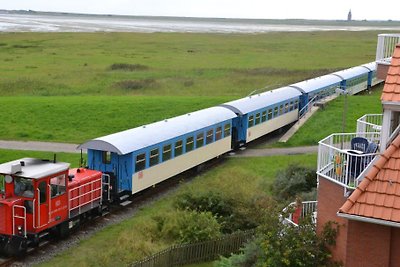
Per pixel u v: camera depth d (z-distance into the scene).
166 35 147.38
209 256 21.47
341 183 14.53
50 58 88.88
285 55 102.00
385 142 14.12
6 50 97.69
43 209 21.11
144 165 28.48
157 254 19.84
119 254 20.94
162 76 73.50
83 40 122.19
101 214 25.78
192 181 32.62
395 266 12.93
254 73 76.81
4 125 45.47
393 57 14.23
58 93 61.53
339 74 60.78
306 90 51.31
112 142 26.89
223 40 134.12
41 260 20.75
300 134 44.38
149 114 49.44
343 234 14.05
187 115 35.19
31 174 20.62
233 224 23.67
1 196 21.03
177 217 23.44
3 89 62.06
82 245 22.44
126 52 101.31
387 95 13.55
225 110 38.47
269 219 16.03
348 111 50.53
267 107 43.47
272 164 36.16
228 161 37.59
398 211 12.16
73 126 46.06
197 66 84.00
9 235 20.48
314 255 14.59
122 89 64.75
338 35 163.00
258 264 15.69
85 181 23.95
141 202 28.31
